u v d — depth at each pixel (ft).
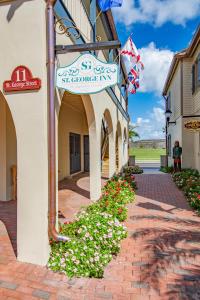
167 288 11.57
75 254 12.98
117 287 11.60
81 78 13.43
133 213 22.94
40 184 13.12
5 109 26.58
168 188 35.63
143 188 35.76
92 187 27.22
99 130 28.43
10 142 27.45
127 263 13.73
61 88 13.75
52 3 12.92
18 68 13.08
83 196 29.35
